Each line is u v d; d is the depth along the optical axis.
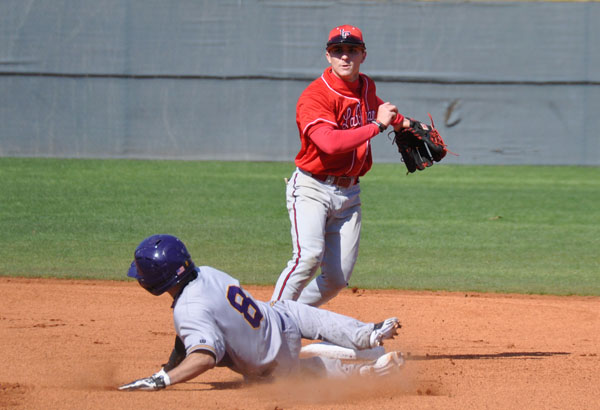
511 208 51.53
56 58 75.25
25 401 14.77
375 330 16.39
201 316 14.08
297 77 75.88
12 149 76.00
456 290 30.20
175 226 42.84
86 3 74.81
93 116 76.06
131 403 14.71
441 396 15.81
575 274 33.31
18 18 74.62
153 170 67.69
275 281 30.64
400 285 30.89
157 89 76.00
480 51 75.56
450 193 58.00
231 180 62.28
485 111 76.31
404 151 20.50
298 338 15.93
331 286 19.39
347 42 17.84
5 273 31.53
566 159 76.56
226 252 36.38
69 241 38.44
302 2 75.12
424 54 75.75
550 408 15.05
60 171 65.44
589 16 74.75
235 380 16.97
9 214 45.44
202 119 76.38
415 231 43.25
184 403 14.74
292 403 14.91
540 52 75.38
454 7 75.12
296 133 76.50
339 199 18.66
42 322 23.75
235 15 75.25
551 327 24.45
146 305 26.72
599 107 75.69
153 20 75.19
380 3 75.12
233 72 75.88
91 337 21.80
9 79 75.31
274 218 45.94
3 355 19.31
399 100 76.25
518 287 30.75
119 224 43.06
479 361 19.47
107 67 75.56
